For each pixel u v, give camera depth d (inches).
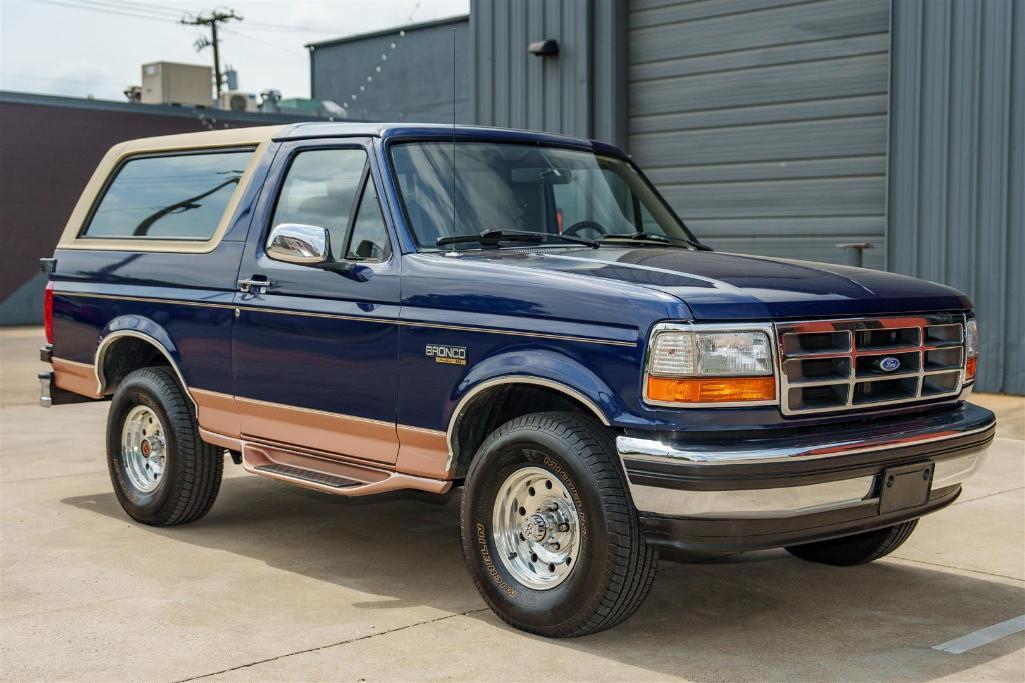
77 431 359.3
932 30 386.6
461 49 1407.5
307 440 202.5
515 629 169.9
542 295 164.6
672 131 467.8
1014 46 371.6
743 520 150.2
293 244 186.7
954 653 161.8
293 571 202.1
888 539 198.7
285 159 214.4
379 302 186.4
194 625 171.3
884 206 407.5
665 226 225.0
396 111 1481.3
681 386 149.6
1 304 1012.5
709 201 458.9
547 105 493.7
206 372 219.1
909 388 170.4
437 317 176.7
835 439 155.3
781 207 436.8
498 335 168.9
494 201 199.9
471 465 172.7
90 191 257.4
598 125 480.7
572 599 159.5
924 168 392.2
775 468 148.4
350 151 202.8
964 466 175.6
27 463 303.1
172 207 236.5
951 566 208.5
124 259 239.5
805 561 213.2
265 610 179.0
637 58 476.7
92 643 162.9
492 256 184.7
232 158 227.6
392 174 193.2
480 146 206.7
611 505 155.1
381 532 231.8
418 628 170.4
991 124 377.4
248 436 213.9
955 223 387.2
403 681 148.6
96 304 244.1
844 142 417.1
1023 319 377.1
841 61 415.5
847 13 411.8
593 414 167.0
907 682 150.2
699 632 170.6
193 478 227.3
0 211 1007.0
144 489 236.1
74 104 1038.4
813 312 157.8
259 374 208.1
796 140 430.0
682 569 207.5
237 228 217.6
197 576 198.4
